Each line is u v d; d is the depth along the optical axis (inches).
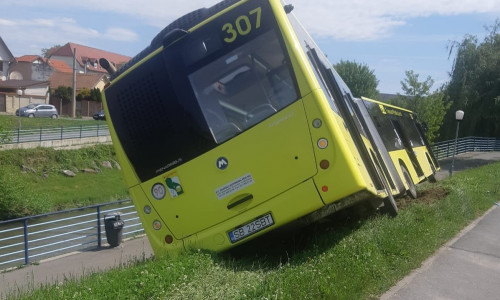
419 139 744.3
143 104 268.1
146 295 203.9
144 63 268.7
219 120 258.7
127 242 536.1
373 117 450.0
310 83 251.4
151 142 267.3
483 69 1606.8
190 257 242.7
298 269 232.8
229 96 258.8
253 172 253.9
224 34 261.0
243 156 254.7
